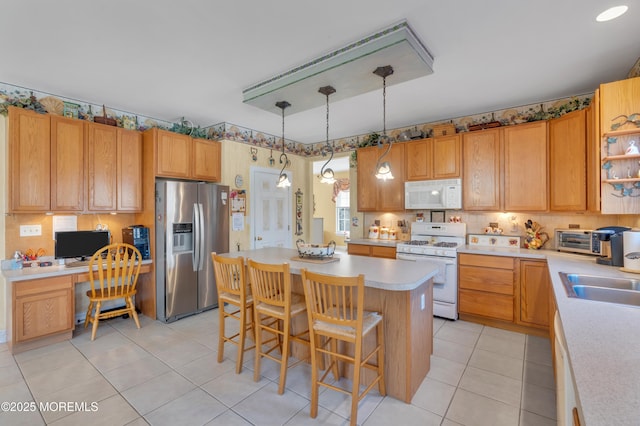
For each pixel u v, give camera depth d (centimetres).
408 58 221
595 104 246
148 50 239
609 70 272
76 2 183
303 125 446
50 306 290
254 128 463
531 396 212
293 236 534
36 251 317
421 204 405
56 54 244
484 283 339
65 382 230
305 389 222
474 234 386
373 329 219
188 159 392
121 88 311
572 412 92
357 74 246
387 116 404
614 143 238
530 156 337
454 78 289
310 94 287
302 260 266
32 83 297
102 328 335
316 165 759
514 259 322
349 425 185
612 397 75
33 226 317
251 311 296
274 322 273
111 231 371
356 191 500
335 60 237
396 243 408
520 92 323
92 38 222
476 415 194
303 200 558
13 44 229
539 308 309
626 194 234
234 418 191
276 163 506
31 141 295
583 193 285
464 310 351
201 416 193
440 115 400
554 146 320
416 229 425
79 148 325
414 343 214
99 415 194
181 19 201
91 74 279
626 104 230
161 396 213
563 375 111
